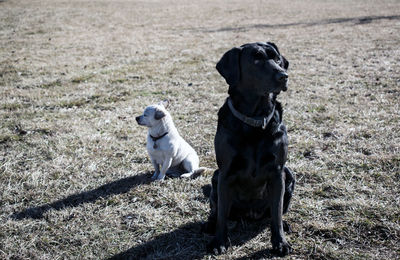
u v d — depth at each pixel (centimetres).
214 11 2375
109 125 571
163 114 396
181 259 288
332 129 532
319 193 373
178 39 1404
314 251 289
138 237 316
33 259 290
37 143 502
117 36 1467
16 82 819
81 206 363
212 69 931
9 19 1816
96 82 822
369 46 1163
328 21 1833
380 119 561
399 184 381
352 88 731
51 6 2347
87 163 451
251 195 308
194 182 407
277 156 288
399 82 752
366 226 313
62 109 642
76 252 298
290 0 3119
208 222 321
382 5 2506
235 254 292
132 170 438
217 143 299
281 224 295
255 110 287
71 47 1236
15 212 352
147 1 2923
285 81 280
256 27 1700
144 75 876
